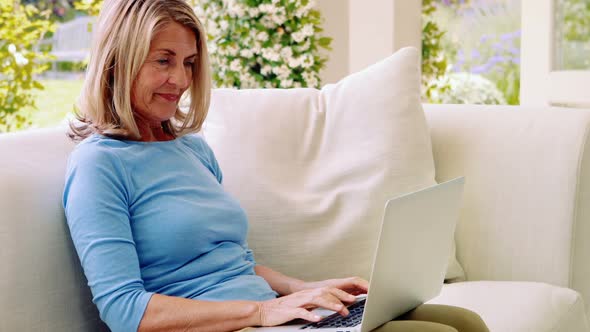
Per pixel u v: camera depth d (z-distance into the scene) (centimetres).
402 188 196
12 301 140
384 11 385
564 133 205
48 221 150
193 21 161
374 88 204
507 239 207
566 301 188
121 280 142
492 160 211
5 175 146
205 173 170
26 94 319
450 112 223
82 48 345
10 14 313
